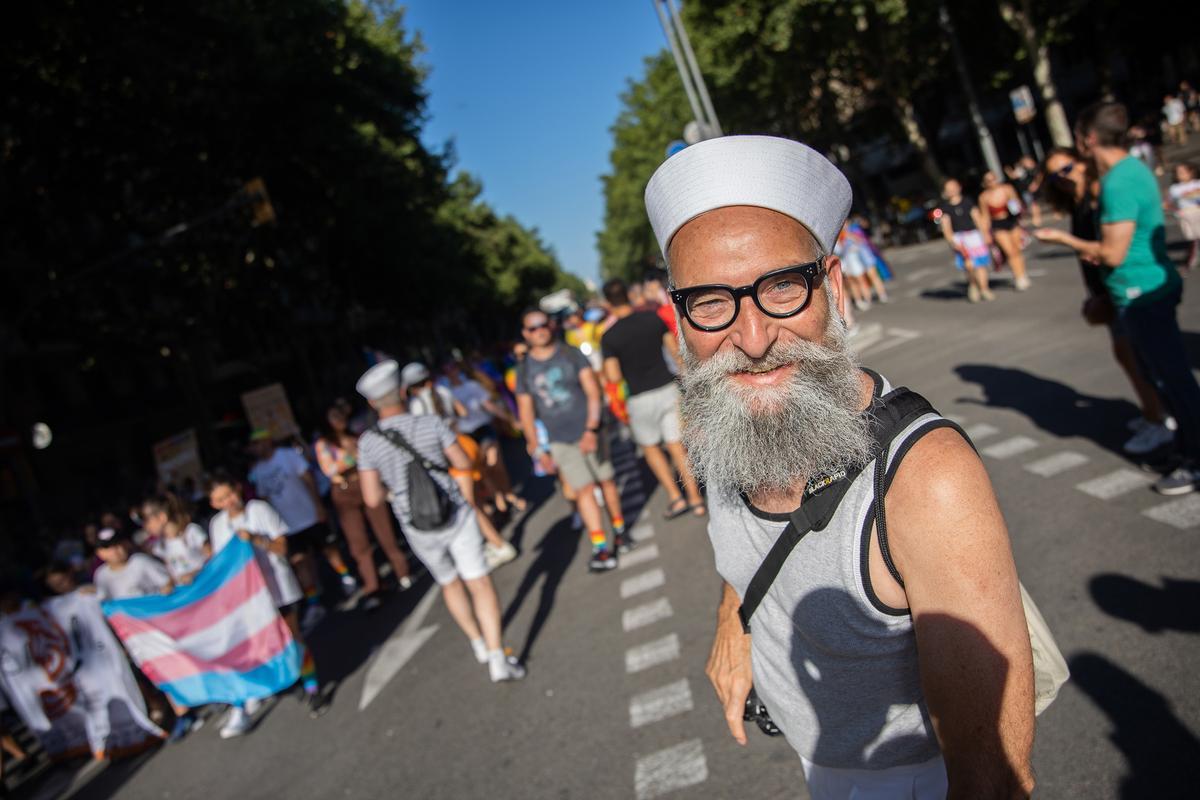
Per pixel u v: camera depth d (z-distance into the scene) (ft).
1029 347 29.66
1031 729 3.81
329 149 72.38
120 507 60.54
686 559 20.66
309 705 19.07
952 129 151.12
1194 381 14.28
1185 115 103.45
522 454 49.21
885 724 4.70
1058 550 14.49
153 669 19.72
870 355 37.24
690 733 12.84
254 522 20.03
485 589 16.83
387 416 16.76
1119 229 13.67
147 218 62.39
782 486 4.50
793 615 4.72
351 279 104.58
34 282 53.83
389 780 14.53
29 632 21.95
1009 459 19.39
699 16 104.73
